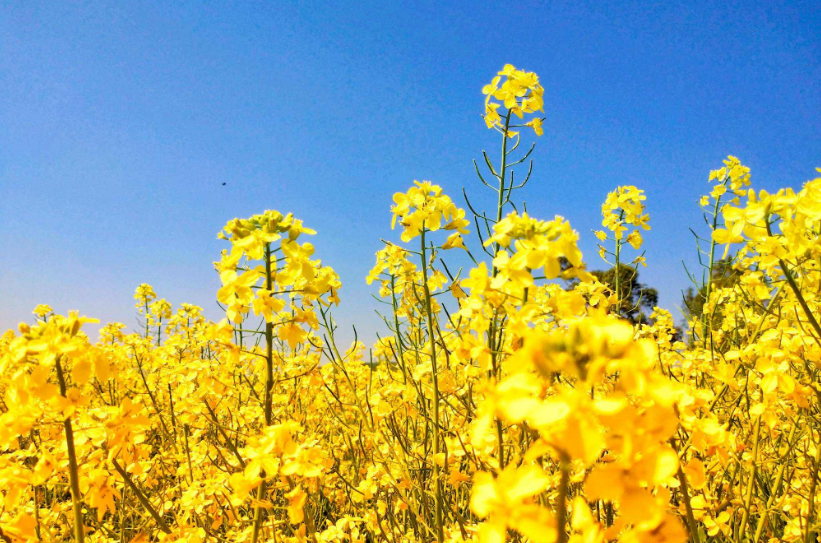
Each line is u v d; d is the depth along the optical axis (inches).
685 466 11.7
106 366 13.3
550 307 13.5
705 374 22.1
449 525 19.1
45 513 18.7
